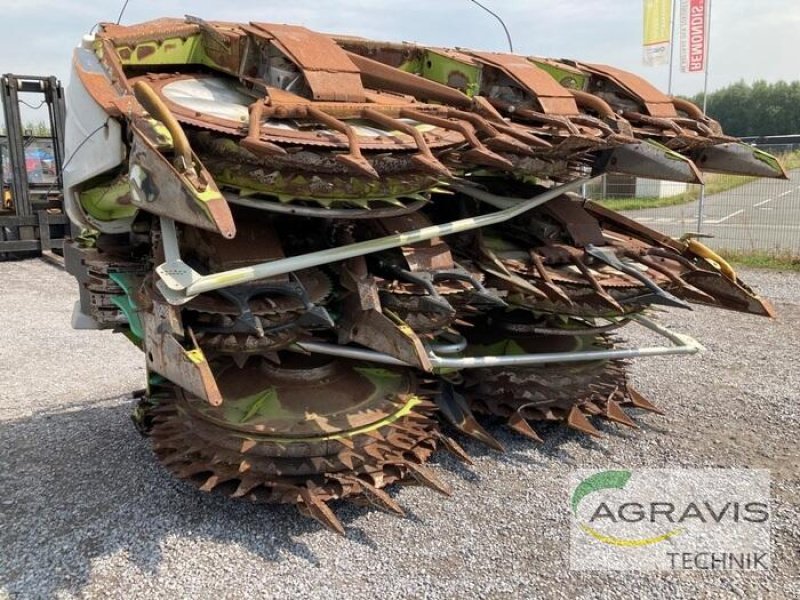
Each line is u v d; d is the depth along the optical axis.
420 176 3.55
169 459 3.68
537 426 4.98
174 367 3.12
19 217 13.12
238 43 3.76
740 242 13.58
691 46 13.15
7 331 8.14
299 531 3.56
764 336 7.66
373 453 3.69
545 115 4.20
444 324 3.96
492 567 3.31
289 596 3.06
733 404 5.51
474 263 4.32
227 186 3.25
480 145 3.57
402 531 3.59
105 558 3.30
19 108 12.82
